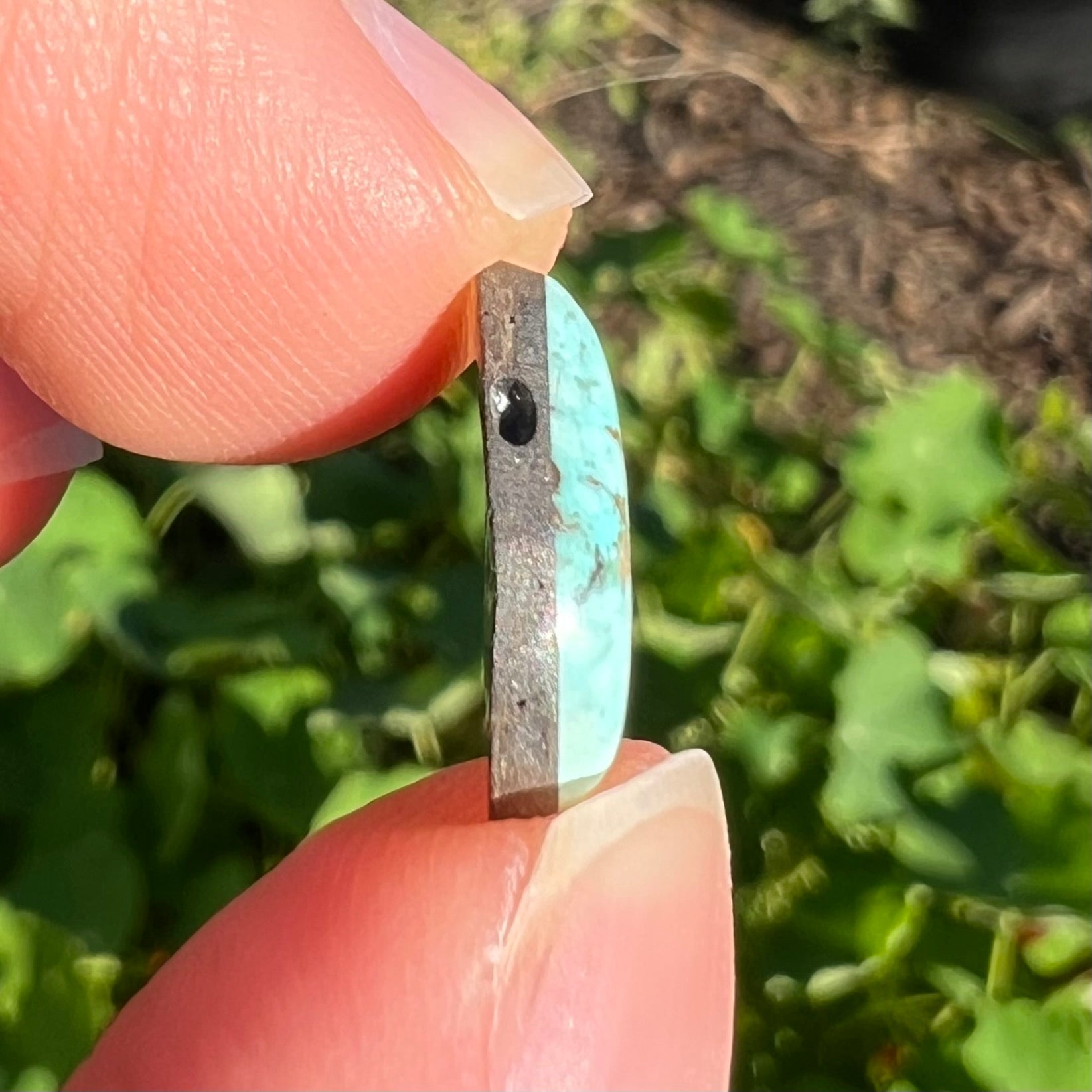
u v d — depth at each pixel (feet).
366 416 0.16
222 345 0.15
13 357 0.16
